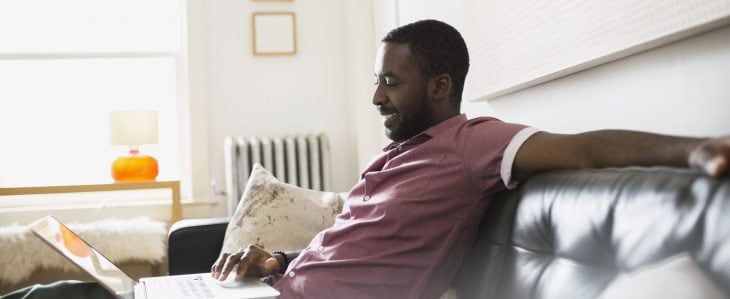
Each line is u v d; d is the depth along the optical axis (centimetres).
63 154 406
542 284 98
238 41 418
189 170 413
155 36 416
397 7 340
